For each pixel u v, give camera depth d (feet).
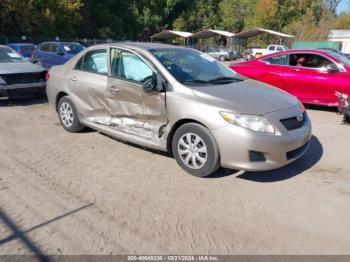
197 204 12.45
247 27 204.33
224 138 13.32
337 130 22.12
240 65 31.07
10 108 27.81
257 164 13.19
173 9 211.20
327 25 168.76
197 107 13.88
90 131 20.98
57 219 11.41
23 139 19.53
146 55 16.06
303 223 11.32
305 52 27.81
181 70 15.93
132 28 193.47
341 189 13.65
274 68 28.91
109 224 11.15
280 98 15.02
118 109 16.99
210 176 14.67
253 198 12.89
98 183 14.03
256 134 12.99
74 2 137.08
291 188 13.69
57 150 17.76
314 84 26.89
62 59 48.98
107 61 17.63
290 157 13.93
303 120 14.90
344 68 25.90
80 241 10.28
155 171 15.19
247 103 13.80
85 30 160.76
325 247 10.12
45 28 128.16
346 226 11.15
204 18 217.15
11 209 11.98
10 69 27.50
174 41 187.73
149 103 15.52
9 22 119.34
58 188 13.57
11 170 15.23
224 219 11.51
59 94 20.79
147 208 12.14
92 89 18.13
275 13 190.19
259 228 11.03
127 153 17.33
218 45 191.72
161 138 15.43
